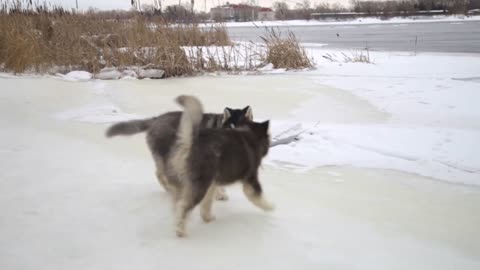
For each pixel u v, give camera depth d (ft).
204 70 30.76
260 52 33.94
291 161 12.95
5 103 19.79
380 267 7.43
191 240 8.20
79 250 7.72
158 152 9.48
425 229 8.91
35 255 7.51
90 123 16.88
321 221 9.10
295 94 22.33
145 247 7.89
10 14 33.14
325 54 40.06
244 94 22.56
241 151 8.80
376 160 12.81
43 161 12.38
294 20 152.97
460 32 70.33
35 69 28.50
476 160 12.48
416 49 43.62
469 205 10.03
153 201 9.77
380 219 9.30
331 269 7.32
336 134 14.88
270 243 8.12
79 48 30.40
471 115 17.21
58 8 36.68
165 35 31.78
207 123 12.34
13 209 9.19
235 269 7.25
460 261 7.72
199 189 8.27
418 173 11.90
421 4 147.64
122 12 37.93
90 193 10.16
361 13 151.94
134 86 25.39
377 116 17.57
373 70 29.63
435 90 21.89
